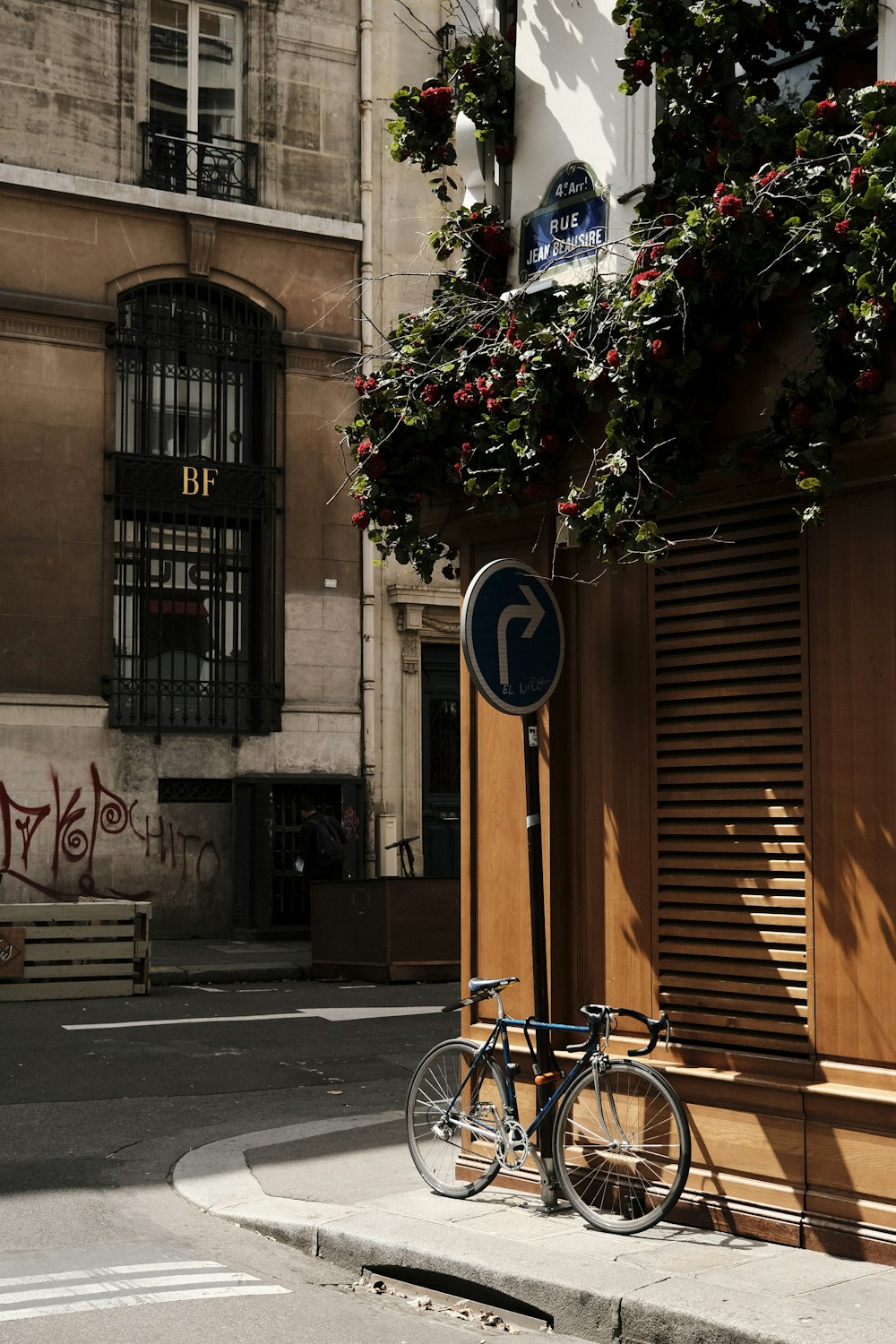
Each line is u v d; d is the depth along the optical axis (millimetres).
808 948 5984
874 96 5516
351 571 20156
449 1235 6102
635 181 6867
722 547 6441
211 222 19469
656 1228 6188
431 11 21406
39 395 18453
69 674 18359
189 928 18828
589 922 6852
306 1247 6367
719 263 5801
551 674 6586
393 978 15844
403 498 7445
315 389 20078
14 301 18312
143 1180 7566
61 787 18203
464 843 7363
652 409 6070
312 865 18391
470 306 7148
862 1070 5762
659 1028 6148
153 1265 6012
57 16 18922
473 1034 7211
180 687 19188
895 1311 5023
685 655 6566
